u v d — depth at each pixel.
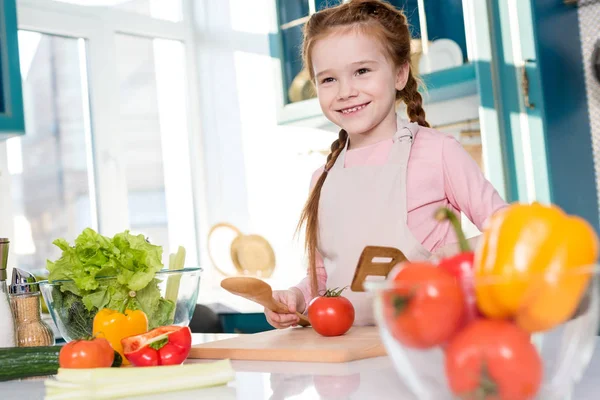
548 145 2.14
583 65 2.27
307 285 1.37
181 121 3.36
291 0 2.73
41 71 2.86
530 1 2.15
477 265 0.50
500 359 0.46
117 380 0.71
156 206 3.23
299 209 2.97
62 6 2.91
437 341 0.48
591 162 2.26
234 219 3.25
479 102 2.23
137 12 3.18
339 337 1.00
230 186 3.26
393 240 1.32
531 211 0.48
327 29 1.39
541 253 0.46
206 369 0.74
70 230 2.93
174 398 0.69
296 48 2.72
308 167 2.94
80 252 1.03
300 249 2.94
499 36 2.22
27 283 1.19
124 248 1.04
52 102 2.89
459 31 2.29
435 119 2.50
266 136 3.10
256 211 3.15
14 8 2.30
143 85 3.21
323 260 1.45
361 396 0.64
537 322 0.46
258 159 3.14
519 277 0.45
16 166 2.76
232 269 3.13
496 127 2.19
